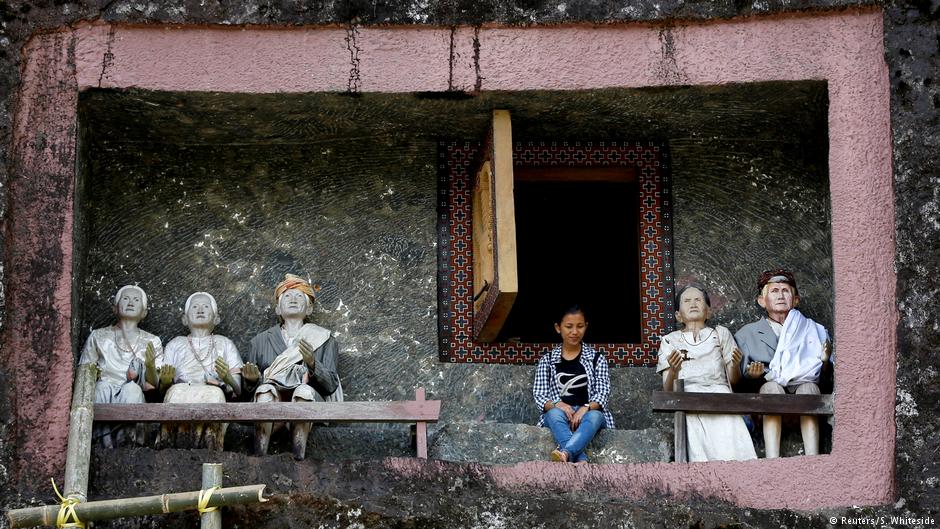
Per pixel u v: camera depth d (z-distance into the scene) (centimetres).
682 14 990
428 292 1084
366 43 989
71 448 904
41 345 933
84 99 990
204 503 869
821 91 1004
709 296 1088
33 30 972
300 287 1043
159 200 1084
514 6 991
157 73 977
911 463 921
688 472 938
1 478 909
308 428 953
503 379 1068
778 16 991
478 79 987
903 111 963
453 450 982
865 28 985
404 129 1071
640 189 1102
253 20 982
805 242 1096
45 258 945
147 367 960
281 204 1094
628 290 1541
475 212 1080
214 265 1080
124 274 1066
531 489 933
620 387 1069
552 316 1568
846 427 937
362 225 1093
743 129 1084
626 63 991
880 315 947
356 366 1069
